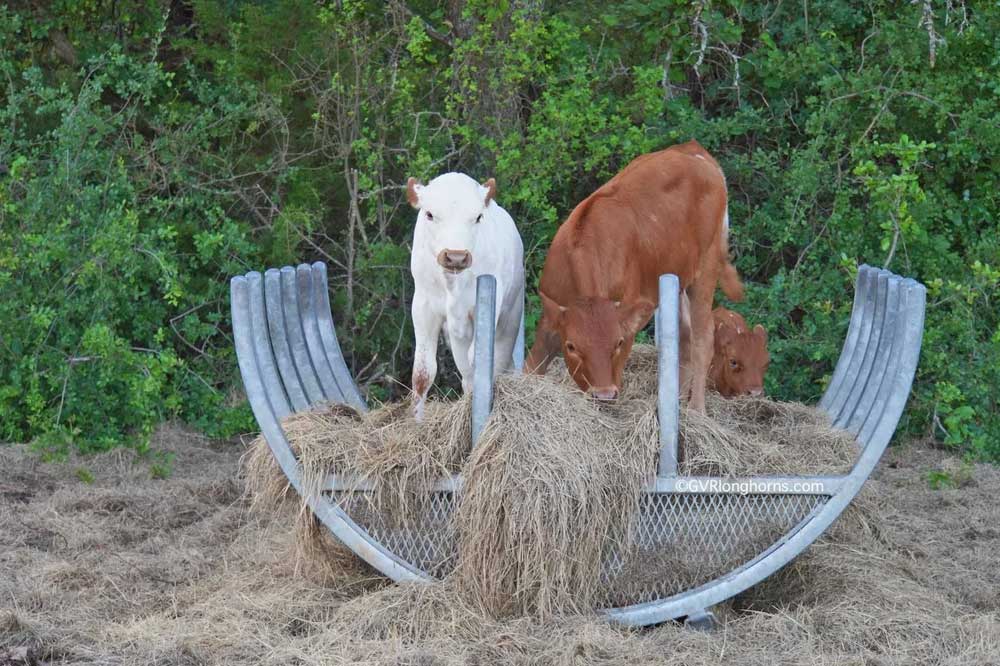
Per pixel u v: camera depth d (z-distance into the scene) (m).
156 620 4.72
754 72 9.69
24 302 7.70
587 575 4.62
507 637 4.43
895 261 8.56
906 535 6.00
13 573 5.29
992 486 7.08
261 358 5.18
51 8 9.38
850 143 9.09
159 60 9.70
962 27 9.11
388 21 9.17
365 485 4.76
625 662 4.27
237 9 9.35
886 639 4.53
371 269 8.46
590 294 5.60
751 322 8.47
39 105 8.92
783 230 8.74
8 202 7.98
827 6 9.45
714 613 4.82
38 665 4.30
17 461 7.09
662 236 6.04
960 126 8.78
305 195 8.60
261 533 5.89
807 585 5.08
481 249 5.68
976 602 5.14
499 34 8.44
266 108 8.55
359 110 8.60
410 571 4.79
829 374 8.44
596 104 8.87
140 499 6.47
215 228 8.80
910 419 8.25
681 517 4.78
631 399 5.50
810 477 4.73
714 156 9.35
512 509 4.48
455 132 8.38
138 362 7.46
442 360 8.63
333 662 4.27
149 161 8.49
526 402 4.65
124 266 7.82
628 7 9.11
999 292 8.52
